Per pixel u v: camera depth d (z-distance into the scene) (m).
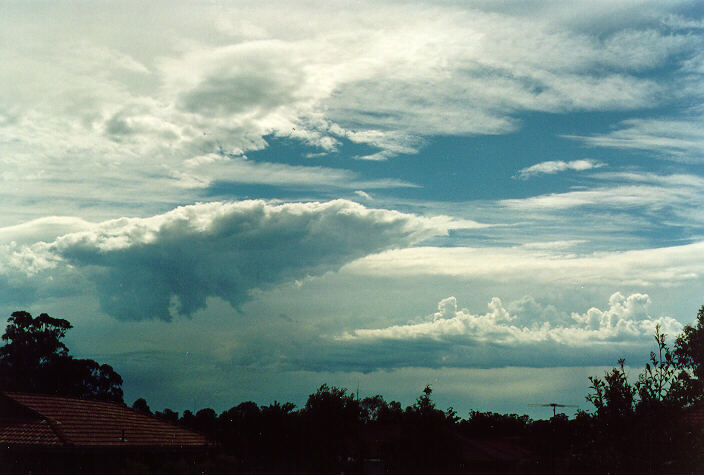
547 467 18.77
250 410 40.81
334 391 41.47
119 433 28.53
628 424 14.96
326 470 37.81
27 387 58.12
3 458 24.05
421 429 35.69
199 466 29.25
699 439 14.60
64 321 61.41
